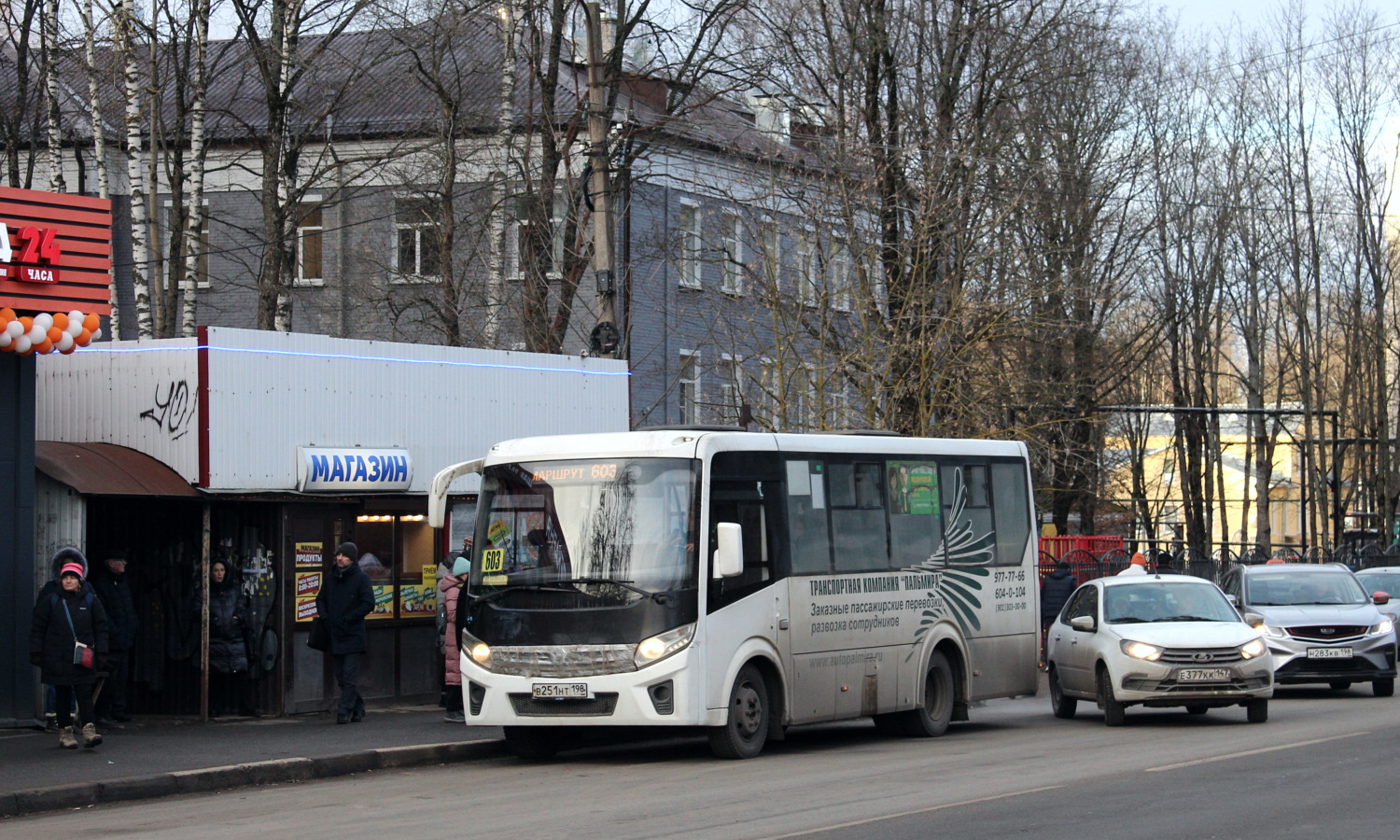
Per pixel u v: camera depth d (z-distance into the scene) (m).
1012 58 34.44
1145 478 71.19
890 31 33.75
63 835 11.02
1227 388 66.00
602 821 11.12
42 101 35.28
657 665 14.77
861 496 17.50
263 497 18.41
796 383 27.80
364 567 20.17
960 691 18.81
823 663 16.55
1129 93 41.78
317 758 14.72
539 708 15.05
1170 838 9.98
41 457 17.23
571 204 31.38
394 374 20.16
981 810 11.33
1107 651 18.75
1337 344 55.47
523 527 15.54
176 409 18.03
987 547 19.55
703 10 31.09
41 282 16.56
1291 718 19.27
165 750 15.20
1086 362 41.00
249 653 18.80
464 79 36.09
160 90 31.06
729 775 14.09
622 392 23.56
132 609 17.66
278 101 30.59
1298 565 24.44
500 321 32.34
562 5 31.42
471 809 12.05
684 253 37.62
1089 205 39.47
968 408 28.28
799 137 33.25
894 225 29.77
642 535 15.11
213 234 40.81
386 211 37.91
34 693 16.61
